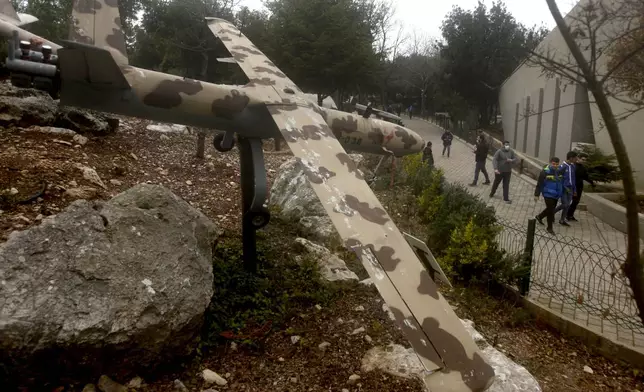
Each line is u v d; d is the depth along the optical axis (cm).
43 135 860
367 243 369
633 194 336
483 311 597
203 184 902
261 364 435
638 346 520
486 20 3159
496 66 3188
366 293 579
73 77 438
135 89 486
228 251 628
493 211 792
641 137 1198
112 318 367
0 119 862
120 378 380
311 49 1731
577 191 1073
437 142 2891
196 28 1468
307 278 590
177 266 429
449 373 295
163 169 927
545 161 1877
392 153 712
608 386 477
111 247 419
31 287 368
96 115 1016
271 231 739
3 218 536
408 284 345
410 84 4678
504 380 411
